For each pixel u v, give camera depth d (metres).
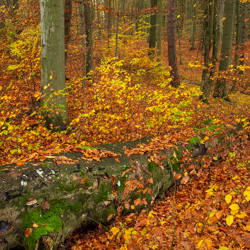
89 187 2.63
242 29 10.69
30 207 2.16
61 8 4.81
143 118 4.80
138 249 2.31
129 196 3.03
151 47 14.23
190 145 4.16
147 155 3.45
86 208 2.61
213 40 9.81
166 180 3.55
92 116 5.01
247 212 3.00
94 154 3.07
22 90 5.47
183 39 28.47
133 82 9.42
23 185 2.20
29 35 6.19
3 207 2.00
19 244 1.98
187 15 29.98
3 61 6.13
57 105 4.99
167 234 2.72
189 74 15.82
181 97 5.03
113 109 5.16
